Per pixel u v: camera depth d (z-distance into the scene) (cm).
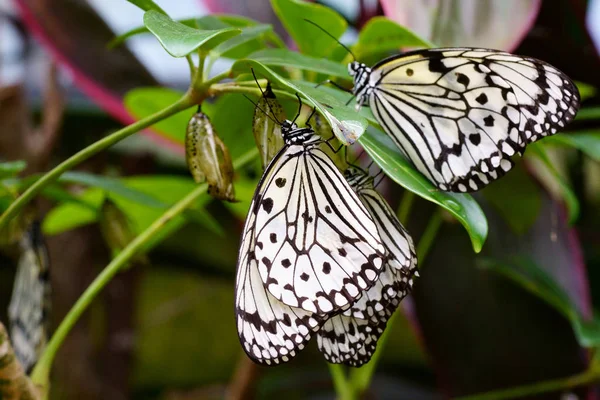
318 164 58
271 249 58
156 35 54
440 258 78
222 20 65
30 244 65
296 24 64
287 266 58
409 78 59
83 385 90
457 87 59
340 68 60
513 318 77
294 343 58
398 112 60
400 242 60
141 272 94
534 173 74
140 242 64
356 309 60
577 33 78
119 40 63
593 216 97
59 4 81
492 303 77
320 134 60
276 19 78
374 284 60
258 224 58
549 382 77
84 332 91
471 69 59
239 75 58
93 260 92
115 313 92
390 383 110
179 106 58
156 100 73
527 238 78
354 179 60
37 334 65
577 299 77
